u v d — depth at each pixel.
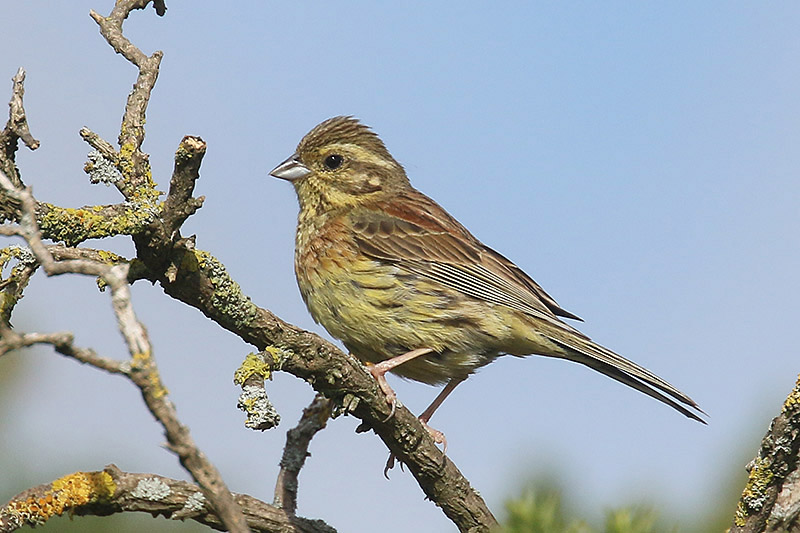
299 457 9.05
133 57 8.24
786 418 6.87
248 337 7.89
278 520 8.21
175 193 7.38
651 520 5.25
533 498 5.22
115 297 5.29
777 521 7.05
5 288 7.33
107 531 9.35
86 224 7.35
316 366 8.12
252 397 7.06
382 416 8.73
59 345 5.13
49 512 7.03
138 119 7.95
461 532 9.42
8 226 5.27
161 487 7.33
